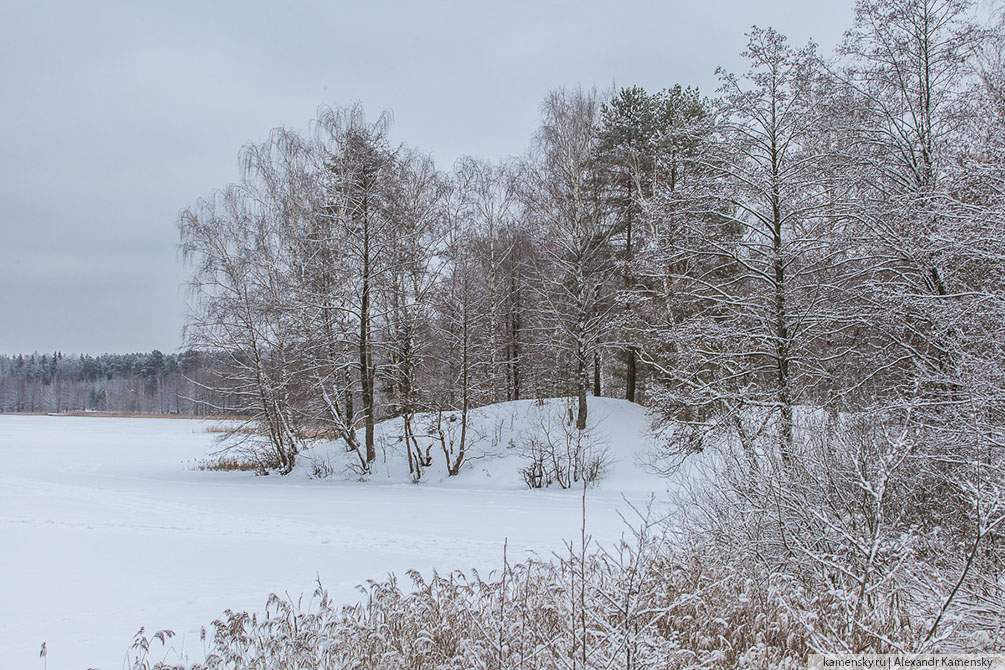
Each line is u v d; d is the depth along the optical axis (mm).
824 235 16219
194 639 7125
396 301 26672
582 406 25984
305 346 26594
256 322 26875
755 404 15203
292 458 28172
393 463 27219
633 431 25922
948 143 13812
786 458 7617
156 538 13688
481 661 4320
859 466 6371
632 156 26828
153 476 28312
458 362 26938
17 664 6332
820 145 16516
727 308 18203
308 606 8484
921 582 5328
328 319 26750
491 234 28031
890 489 6812
